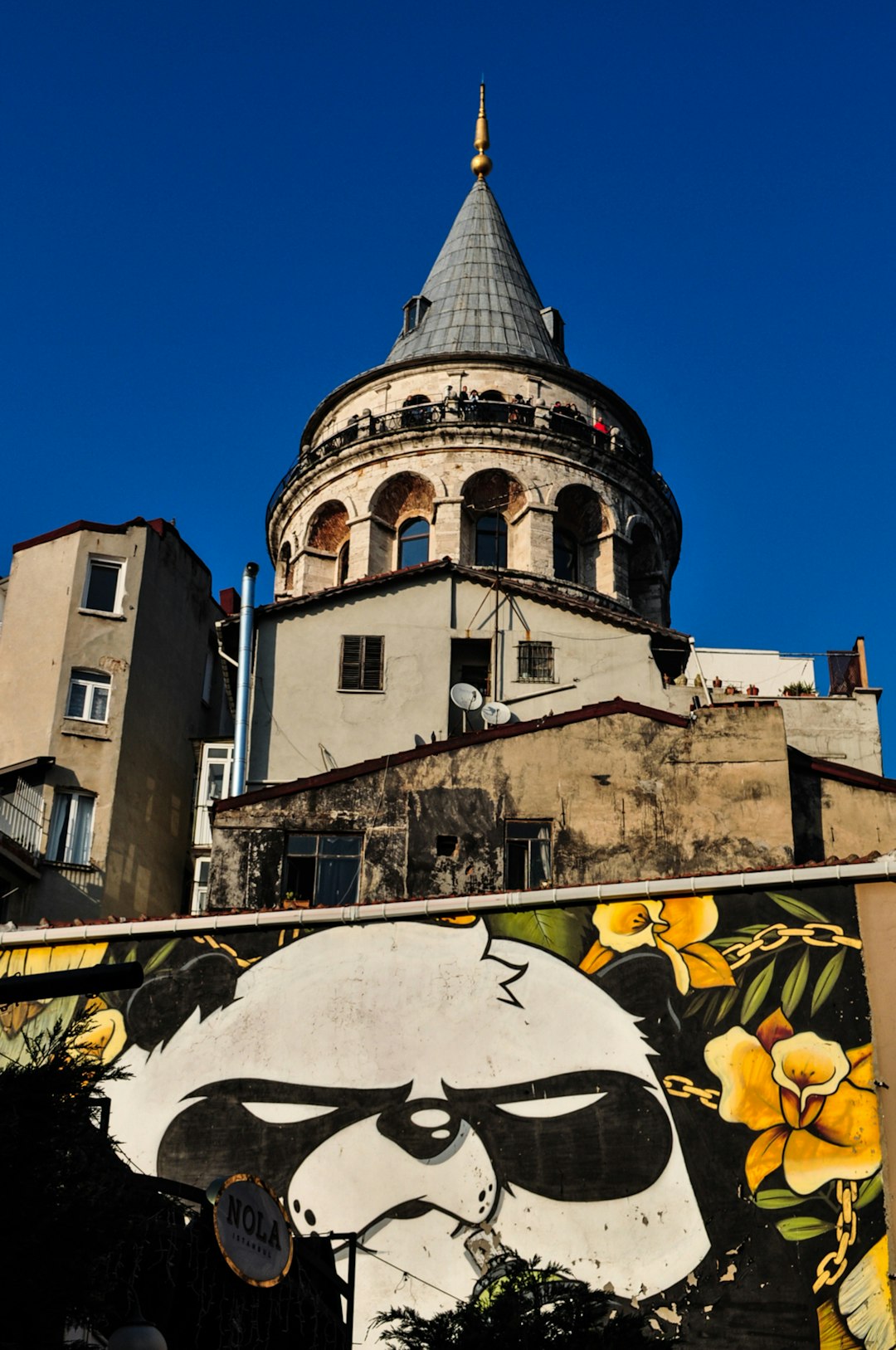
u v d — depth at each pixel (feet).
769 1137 77.92
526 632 127.95
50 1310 48.67
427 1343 63.82
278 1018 84.53
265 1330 58.39
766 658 150.51
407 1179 78.89
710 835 102.22
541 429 173.06
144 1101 82.94
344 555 176.24
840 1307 73.20
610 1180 77.56
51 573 145.89
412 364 184.96
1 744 137.59
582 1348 63.16
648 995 82.64
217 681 158.20
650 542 177.68
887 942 82.48
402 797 104.27
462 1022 83.05
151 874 137.08
